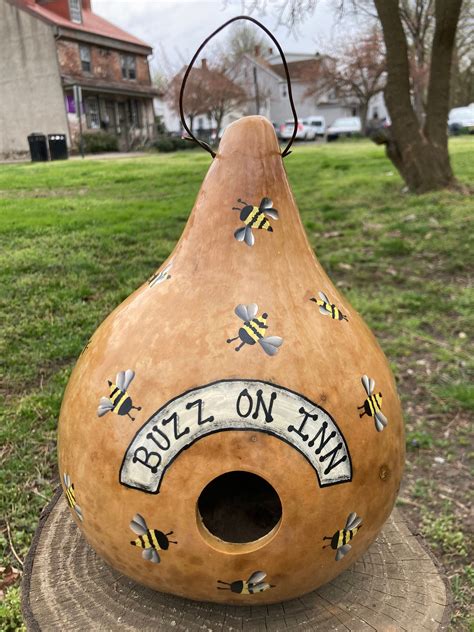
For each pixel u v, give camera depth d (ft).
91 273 19.60
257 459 4.65
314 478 4.78
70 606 5.74
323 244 23.54
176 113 102.83
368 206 29.81
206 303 5.04
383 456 5.26
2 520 9.48
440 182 31.12
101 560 6.34
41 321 15.87
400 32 28.91
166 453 4.71
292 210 5.49
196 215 5.41
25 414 12.02
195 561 4.91
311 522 4.86
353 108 158.51
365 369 5.29
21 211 29.40
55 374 13.57
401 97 30.50
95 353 5.40
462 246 22.22
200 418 4.68
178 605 5.76
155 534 4.88
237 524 5.79
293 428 4.72
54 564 6.31
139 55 113.29
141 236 24.08
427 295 18.37
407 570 6.40
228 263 5.16
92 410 5.11
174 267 5.39
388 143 31.94
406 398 13.10
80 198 34.24
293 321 5.05
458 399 12.89
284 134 111.96
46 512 7.14
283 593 5.21
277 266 5.21
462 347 15.15
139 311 5.31
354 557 5.43
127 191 37.19
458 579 8.70
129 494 4.86
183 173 45.93
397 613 5.76
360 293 18.62
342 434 4.91
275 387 4.73
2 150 101.35
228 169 5.33
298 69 149.59
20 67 96.22
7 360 13.98
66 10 99.76
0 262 20.31
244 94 108.88
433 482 10.66
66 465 5.39
